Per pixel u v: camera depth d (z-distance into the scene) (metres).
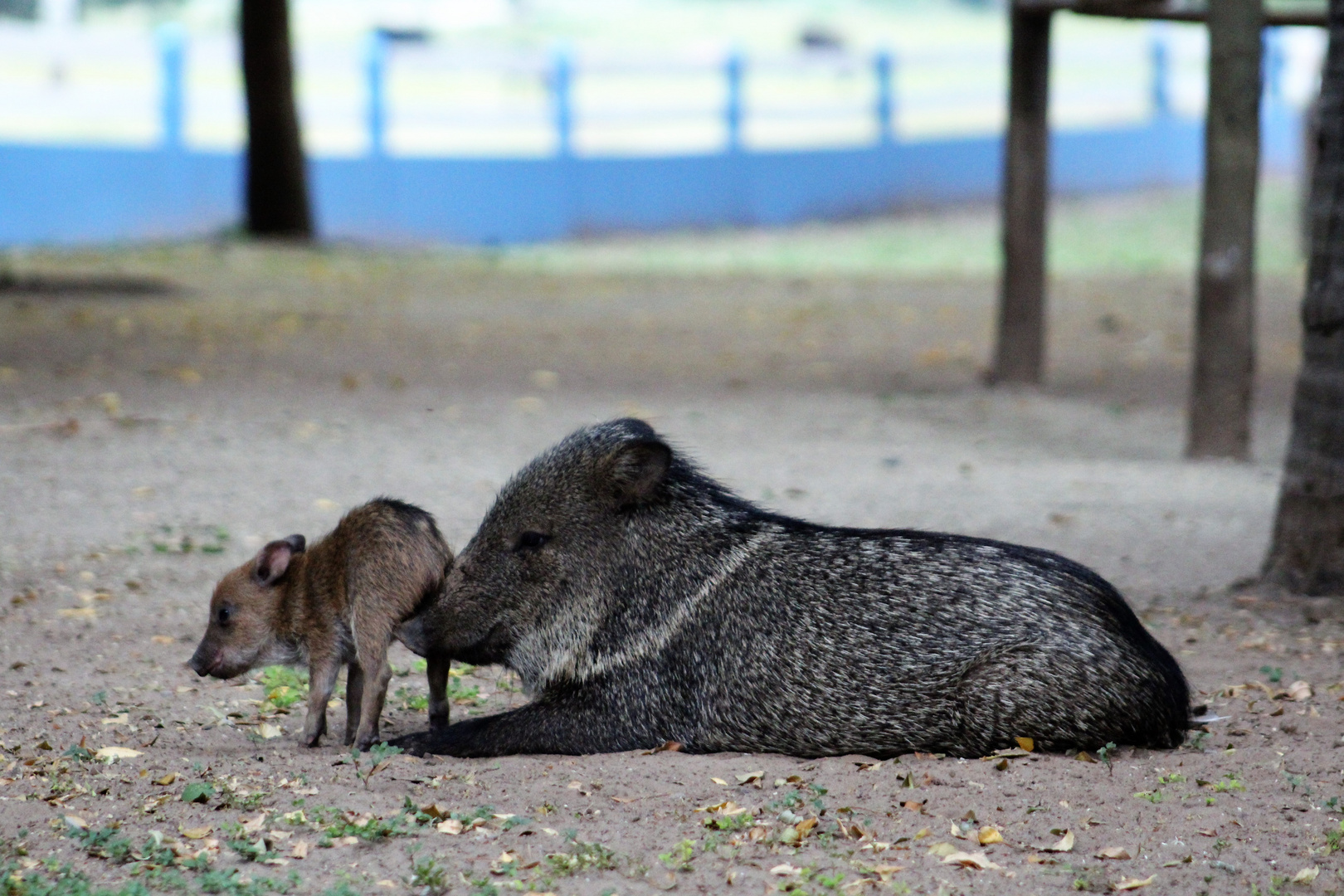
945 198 58.59
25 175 44.03
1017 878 8.20
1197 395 21.70
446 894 7.89
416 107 60.47
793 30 91.62
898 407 25.02
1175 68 68.94
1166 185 61.22
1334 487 14.30
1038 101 26.11
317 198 47.41
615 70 53.34
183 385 23.95
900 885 8.03
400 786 9.52
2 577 14.51
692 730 10.28
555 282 39.03
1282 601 14.41
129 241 44.41
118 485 18.06
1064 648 9.78
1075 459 21.67
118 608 13.80
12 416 21.03
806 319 34.06
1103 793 9.32
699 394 25.59
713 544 10.43
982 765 9.70
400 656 13.08
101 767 9.79
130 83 61.19
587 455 10.51
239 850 8.34
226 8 91.69
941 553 10.18
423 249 46.41
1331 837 8.71
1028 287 26.78
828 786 9.44
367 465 19.47
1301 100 62.28
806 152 55.34
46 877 7.91
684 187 53.38
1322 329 14.25
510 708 11.71
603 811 9.08
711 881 8.11
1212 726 10.90
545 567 10.42
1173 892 8.08
